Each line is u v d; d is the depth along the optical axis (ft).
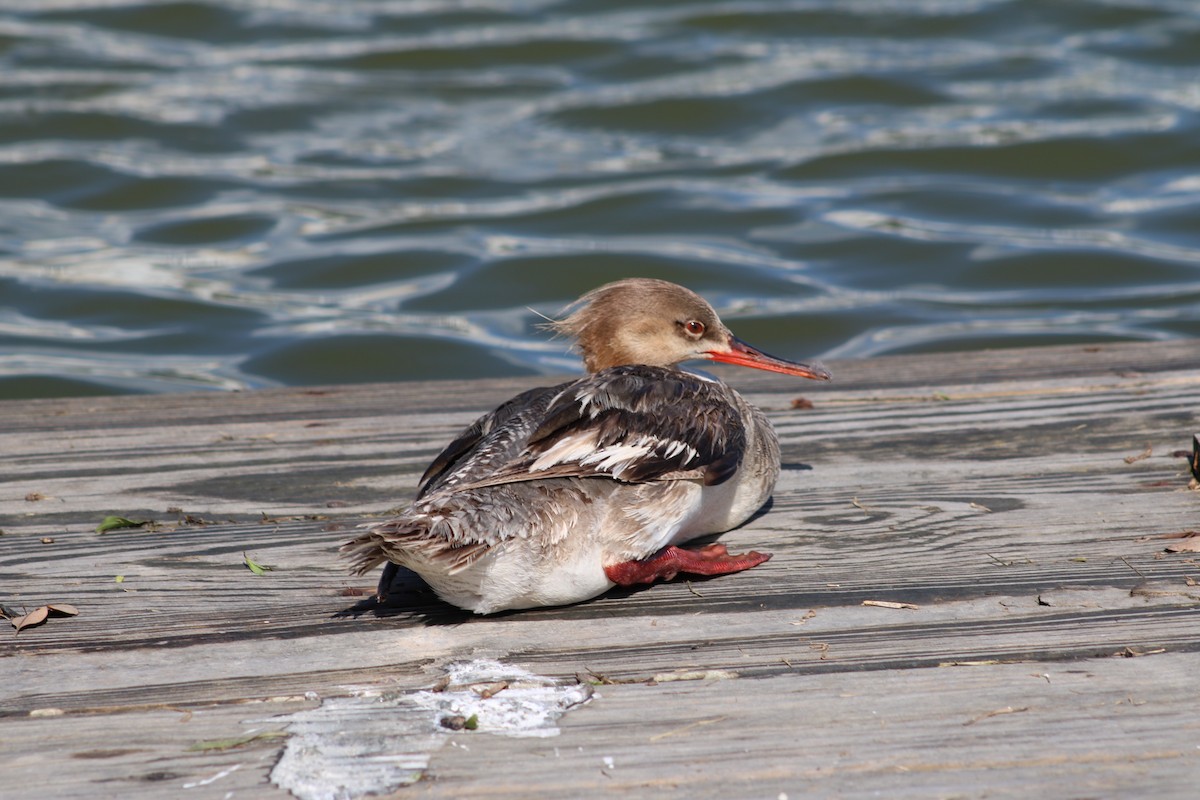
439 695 19.75
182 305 58.34
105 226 67.82
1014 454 31.04
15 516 28.45
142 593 24.09
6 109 84.02
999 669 20.17
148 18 106.01
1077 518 26.63
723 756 17.92
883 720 18.72
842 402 36.01
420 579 24.53
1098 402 34.65
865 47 96.94
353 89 90.12
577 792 17.16
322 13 107.76
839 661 20.62
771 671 20.35
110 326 56.85
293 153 78.54
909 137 78.74
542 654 21.21
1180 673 19.75
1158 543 25.04
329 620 22.71
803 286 59.93
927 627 21.77
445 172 74.95
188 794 17.19
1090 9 102.22
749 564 24.54
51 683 20.43
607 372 25.61
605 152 78.89
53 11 107.24
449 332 56.13
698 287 60.29
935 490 28.86
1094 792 16.84
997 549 25.21
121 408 36.68
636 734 18.52
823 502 28.43
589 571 22.86
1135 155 74.13
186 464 31.83
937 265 62.18
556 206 69.36
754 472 26.61
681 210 68.64
